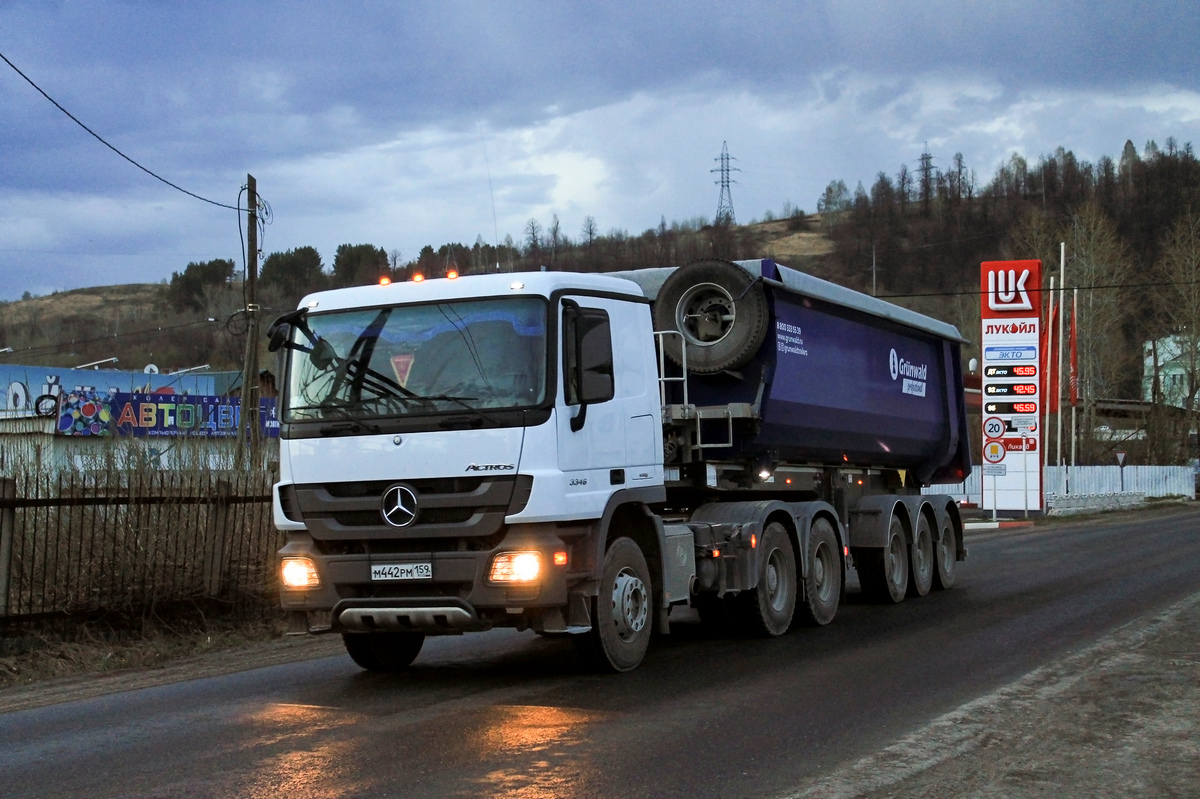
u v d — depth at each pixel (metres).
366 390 8.30
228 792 5.53
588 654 8.69
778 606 11.16
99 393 34.06
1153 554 20.41
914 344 15.66
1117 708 7.35
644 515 9.24
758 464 11.52
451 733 6.73
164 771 5.99
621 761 6.02
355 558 8.10
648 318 9.48
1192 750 6.27
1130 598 13.55
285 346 8.62
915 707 7.43
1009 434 35.50
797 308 11.84
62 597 10.85
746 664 9.34
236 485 12.28
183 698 8.29
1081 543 24.38
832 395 12.66
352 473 8.18
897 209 132.25
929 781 5.64
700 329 11.13
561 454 8.02
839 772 5.80
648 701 7.69
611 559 8.74
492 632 11.91
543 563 7.83
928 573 14.94
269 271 75.00
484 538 7.95
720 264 10.98
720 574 10.35
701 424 10.95
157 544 11.41
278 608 12.55
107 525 11.15
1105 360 62.97
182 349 75.50
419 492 8.01
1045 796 5.40
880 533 13.80
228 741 6.66
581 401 8.14
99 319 107.69
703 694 7.94
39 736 7.06
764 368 10.99
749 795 5.39
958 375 17.28
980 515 37.97
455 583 7.96
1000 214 122.31
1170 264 71.38
